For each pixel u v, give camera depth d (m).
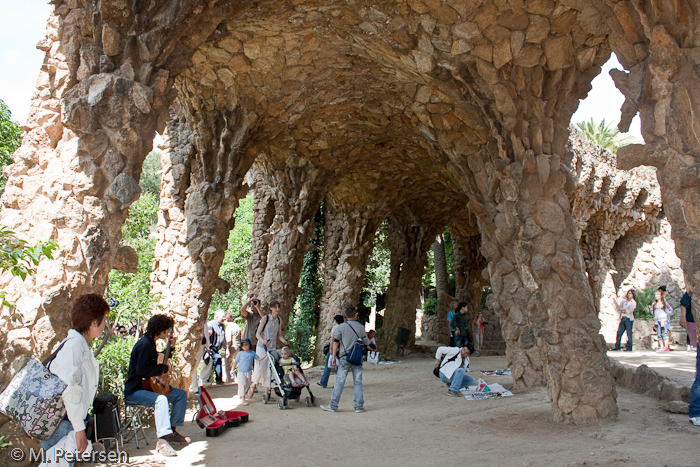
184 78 8.15
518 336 8.70
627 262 19.64
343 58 8.17
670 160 3.85
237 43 7.50
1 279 4.74
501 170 7.22
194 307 8.32
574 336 6.27
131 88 5.06
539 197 6.72
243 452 5.32
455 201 17.75
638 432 5.45
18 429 4.40
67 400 2.92
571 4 5.60
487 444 5.37
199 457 5.14
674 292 18.47
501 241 7.21
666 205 3.88
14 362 4.55
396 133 11.25
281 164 12.53
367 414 7.48
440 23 6.43
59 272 4.64
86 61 5.05
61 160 4.90
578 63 6.63
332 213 16.56
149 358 5.33
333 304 15.84
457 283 22.08
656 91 3.99
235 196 8.81
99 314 3.26
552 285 6.46
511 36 6.37
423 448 5.34
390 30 6.75
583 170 14.59
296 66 8.16
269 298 12.78
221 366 10.70
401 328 17.89
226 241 8.74
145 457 5.13
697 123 3.75
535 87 6.73
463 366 8.80
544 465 4.38
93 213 4.84
